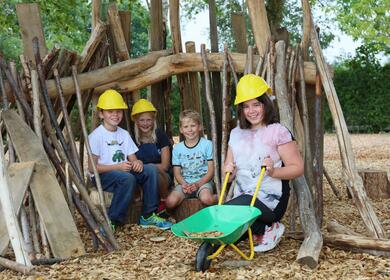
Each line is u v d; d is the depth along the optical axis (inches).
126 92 242.2
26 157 187.0
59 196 183.6
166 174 235.0
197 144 224.8
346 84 888.3
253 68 230.5
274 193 168.4
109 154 216.2
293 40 847.7
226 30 780.0
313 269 155.4
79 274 157.1
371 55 871.1
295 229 206.4
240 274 152.3
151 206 217.9
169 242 194.1
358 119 895.7
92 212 189.5
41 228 179.6
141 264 166.6
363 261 161.9
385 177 284.5
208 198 213.8
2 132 201.2
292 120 212.2
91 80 225.9
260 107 168.6
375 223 185.6
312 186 216.7
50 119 201.2
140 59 238.7
